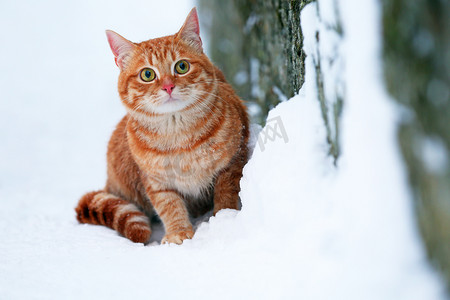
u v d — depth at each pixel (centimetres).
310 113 297
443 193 194
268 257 262
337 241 236
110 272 288
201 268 278
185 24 364
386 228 215
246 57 567
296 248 252
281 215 273
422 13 194
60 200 534
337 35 262
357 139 230
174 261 293
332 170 266
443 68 189
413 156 206
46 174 673
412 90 204
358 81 229
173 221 367
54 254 323
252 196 304
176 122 348
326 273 230
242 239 290
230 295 247
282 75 428
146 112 352
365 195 224
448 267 197
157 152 356
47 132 920
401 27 205
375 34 220
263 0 484
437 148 195
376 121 221
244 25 565
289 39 395
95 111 1055
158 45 356
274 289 241
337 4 258
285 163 289
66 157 769
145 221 387
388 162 217
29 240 360
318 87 297
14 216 450
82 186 605
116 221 384
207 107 353
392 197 215
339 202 243
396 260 210
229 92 402
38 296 265
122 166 415
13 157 771
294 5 370
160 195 372
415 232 209
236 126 366
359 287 215
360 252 222
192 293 255
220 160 359
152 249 319
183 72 352
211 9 709
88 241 350
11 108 1086
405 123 209
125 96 365
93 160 746
